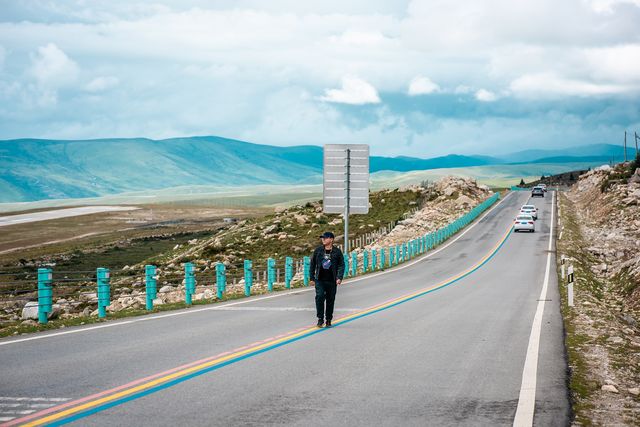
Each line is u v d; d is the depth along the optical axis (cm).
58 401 777
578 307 1978
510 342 1262
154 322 1562
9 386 859
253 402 775
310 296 2323
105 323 1543
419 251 4897
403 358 1080
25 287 4488
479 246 5241
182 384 873
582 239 5459
